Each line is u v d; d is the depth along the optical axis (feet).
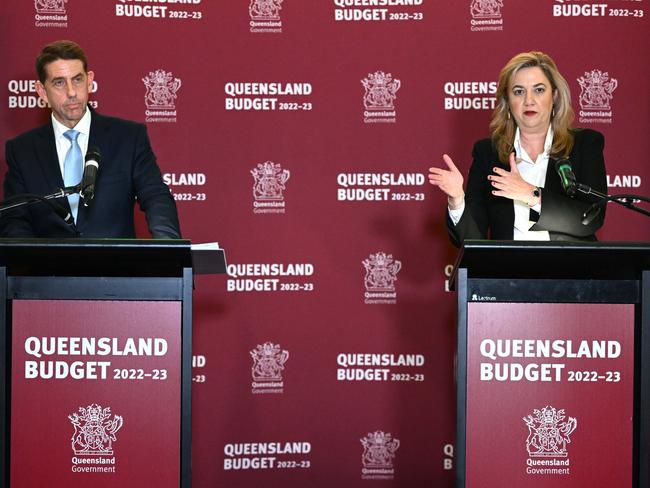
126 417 9.92
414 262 17.54
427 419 17.48
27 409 9.87
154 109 17.47
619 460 9.97
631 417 9.97
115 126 14.03
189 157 17.48
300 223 17.54
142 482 9.91
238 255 17.47
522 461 9.98
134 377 9.94
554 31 17.58
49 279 9.92
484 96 17.57
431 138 17.58
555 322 10.02
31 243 9.36
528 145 13.53
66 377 9.91
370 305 17.54
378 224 17.57
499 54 17.58
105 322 9.94
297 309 17.52
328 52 17.62
